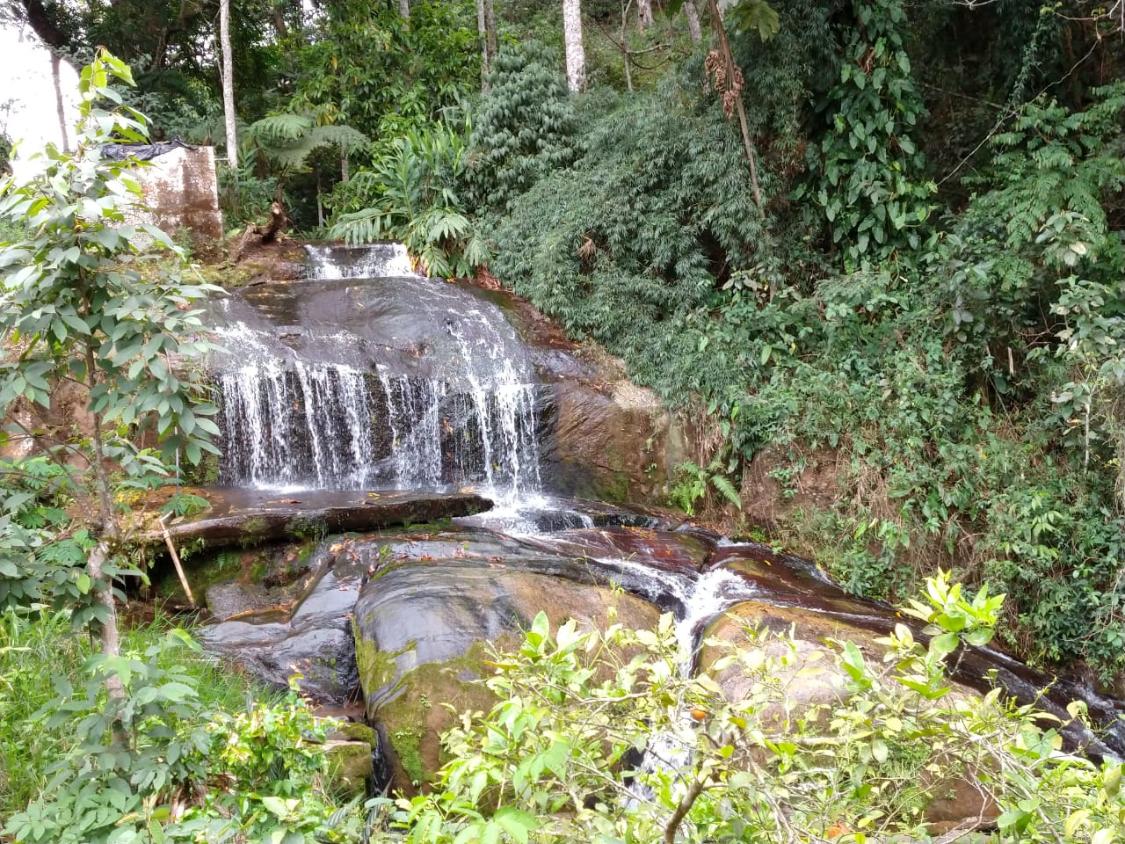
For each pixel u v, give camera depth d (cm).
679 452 841
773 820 200
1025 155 880
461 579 509
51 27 1595
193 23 1719
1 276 252
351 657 495
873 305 831
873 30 918
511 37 1609
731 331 873
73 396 579
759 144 954
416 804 201
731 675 452
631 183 974
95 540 270
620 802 230
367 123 1469
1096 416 692
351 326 879
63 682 268
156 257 270
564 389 859
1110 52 953
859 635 516
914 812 251
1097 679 641
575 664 210
